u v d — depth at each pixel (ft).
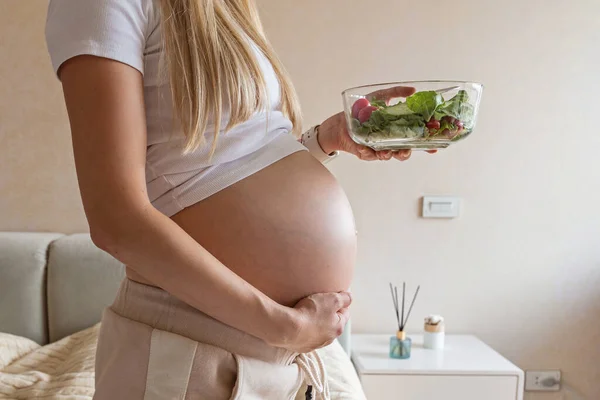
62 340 5.56
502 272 6.85
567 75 6.63
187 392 2.12
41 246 6.07
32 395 4.44
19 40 6.40
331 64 6.51
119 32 1.96
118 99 1.90
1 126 6.48
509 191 6.75
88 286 5.96
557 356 6.97
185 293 1.96
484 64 6.58
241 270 2.25
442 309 6.88
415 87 2.53
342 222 2.54
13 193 6.55
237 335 2.18
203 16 2.16
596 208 6.80
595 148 6.72
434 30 6.52
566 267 6.86
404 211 6.74
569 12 6.56
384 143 2.59
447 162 6.69
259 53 2.49
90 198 1.88
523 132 6.68
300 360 2.42
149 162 2.23
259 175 2.32
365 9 6.48
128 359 2.18
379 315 6.86
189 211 2.24
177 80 2.12
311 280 2.38
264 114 2.38
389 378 5.68
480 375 5.68
